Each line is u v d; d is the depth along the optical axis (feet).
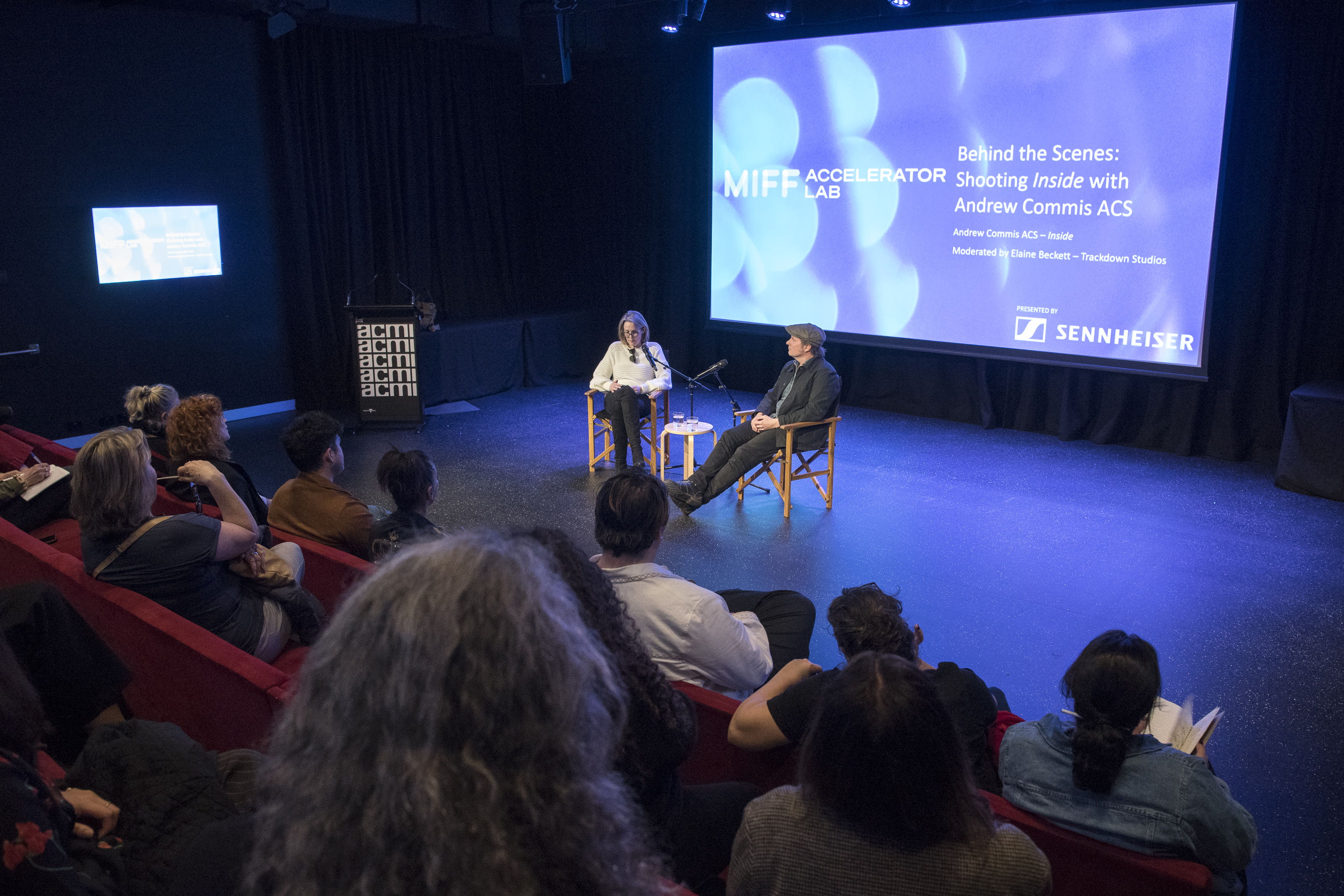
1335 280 19.11
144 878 3.72
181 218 22.62
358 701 1.72
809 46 23.39
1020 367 23.00
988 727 6.52
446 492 18.52
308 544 9.80
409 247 27.20
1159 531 16.40
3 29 19.42
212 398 10.71
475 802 1.65
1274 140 18.94
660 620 6.77
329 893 1.67
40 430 21.18
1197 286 19.63
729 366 28.40
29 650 6.20
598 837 1.76
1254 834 5.29
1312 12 18.16
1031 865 3.61
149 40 21.63
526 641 1.73
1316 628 12.82
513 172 29.81
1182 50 18.89
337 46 24.64
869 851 3.61
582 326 29.40
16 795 3.34
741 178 25.26
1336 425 17.70
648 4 24.61
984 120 21.39
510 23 25.38
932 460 20.71
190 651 6.96
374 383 23.06
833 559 15.29
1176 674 11.66
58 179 20.66
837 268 24.16
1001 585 14.29
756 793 5.80
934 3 21.71
